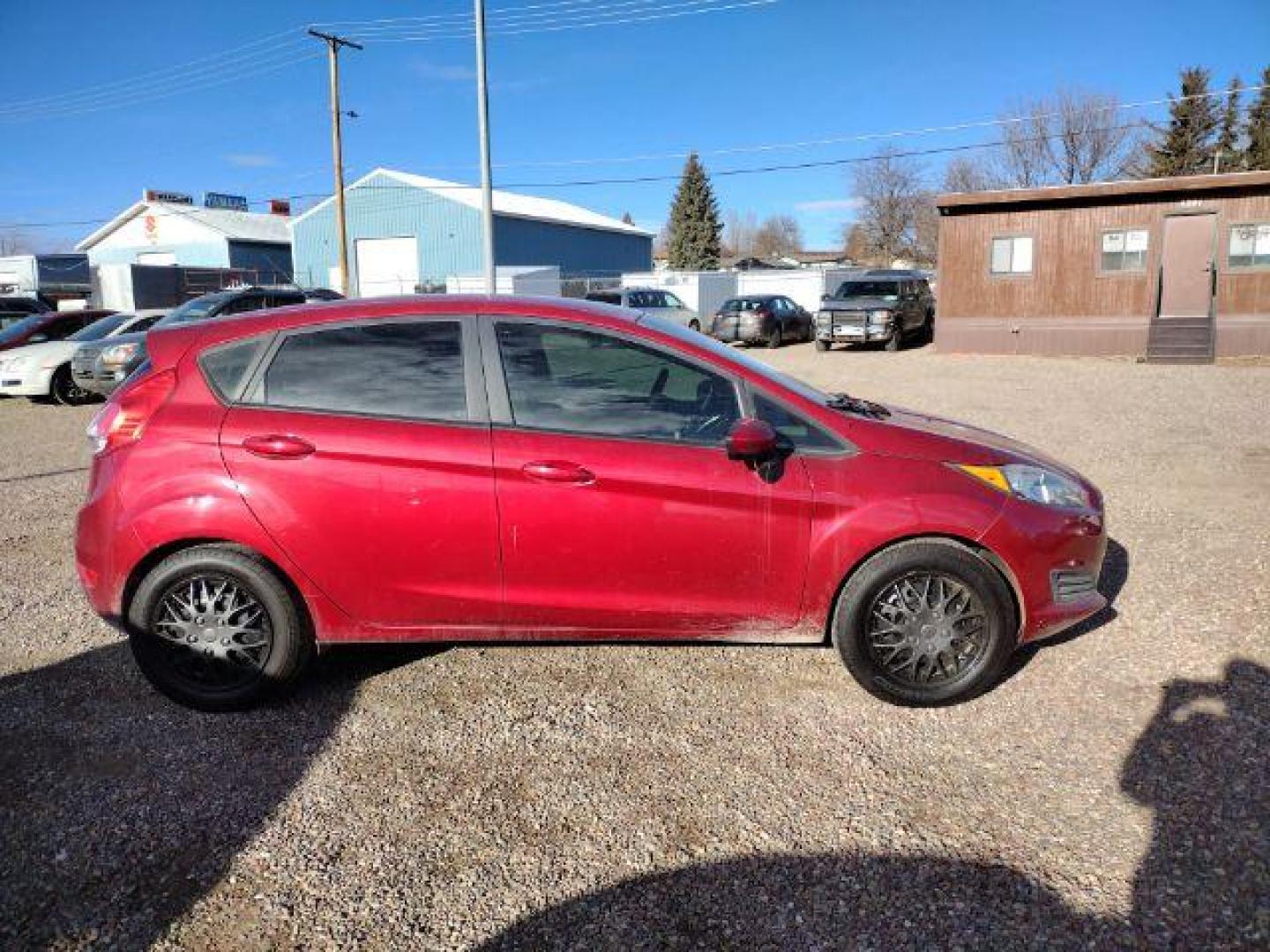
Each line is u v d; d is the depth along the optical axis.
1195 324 17.80
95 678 4.10
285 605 3.67
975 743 3.42
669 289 36.06
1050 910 2.53
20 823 3.02
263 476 3.58
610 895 2.65
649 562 3.63
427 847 2.88
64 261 34.62
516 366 3.72
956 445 3.79
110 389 13.45
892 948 2.42
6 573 5.66
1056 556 3.70
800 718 3.63
